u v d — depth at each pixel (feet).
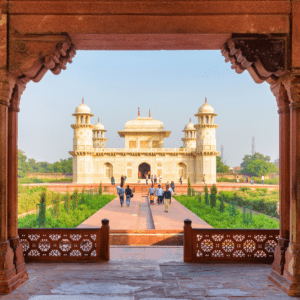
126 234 30.22
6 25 14.84
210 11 15.14
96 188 96.84
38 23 14.99
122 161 136.05
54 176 209.15
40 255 18.28
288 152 15.85
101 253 18.49
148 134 145.48
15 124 15.98
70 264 17.76
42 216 34.40
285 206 15.70
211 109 131.34
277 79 15.87
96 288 14.06
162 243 29.86
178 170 137.80
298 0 14.90
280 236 15.81
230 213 44.98
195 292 13.66
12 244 15.25
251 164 291.99
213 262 18.15
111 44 16.83
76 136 131.44
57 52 14.99
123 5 15.25
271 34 14.93
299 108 14.67
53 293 13.53
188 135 165.99
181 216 43.04
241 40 14.93
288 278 14.12
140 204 65.92
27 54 14.79
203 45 16.98
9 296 13.23
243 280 15.19
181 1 15.19
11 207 15.52
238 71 16.70
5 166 14.85
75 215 43.83
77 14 15.15
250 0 15.03
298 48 14.75
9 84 14.85
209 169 130.93
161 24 15.26
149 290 13.85
